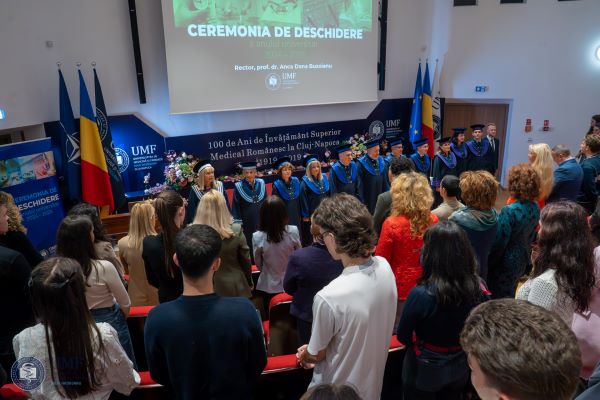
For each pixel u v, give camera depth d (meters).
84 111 5.55
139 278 2.95
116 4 5.91
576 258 1.78
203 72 6.30
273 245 2.93
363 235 1.55
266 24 6.55
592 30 7.25
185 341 1.43
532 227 2.77
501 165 8.48
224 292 2.59
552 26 7.41
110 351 1.60
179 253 1.44
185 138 6.68
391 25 7.79
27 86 5.29
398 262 2.49
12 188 4.88
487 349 0.82
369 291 1.57
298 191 5.34
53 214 5.30
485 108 8.43
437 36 8.04
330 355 1.63
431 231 1.70
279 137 7.32
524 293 1.93
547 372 0.76
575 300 1.78
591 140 4.36
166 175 6.32
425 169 6.46
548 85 7.67
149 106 6.40
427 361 1.75
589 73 7.43
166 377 1.56
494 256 2.85
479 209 2.46
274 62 6.72
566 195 3.88
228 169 7.08
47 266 1.51
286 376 1.95
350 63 7.30
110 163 5.86
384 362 1.74
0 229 2.64
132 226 2.89
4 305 2.18
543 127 7.87
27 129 5.53
